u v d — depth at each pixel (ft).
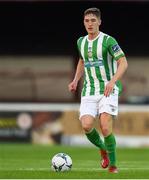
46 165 115.14
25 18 238.07
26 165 115.24
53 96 237.45
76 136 186.60
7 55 238.89
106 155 94.58
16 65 238.48
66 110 187.42
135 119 185.57
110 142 89.20
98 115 91.86
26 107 188.44
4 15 237.45
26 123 188.34
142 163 122.01
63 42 238.68
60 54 238.89
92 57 90.38
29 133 188.03
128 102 229.25
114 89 89.71
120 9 235.40
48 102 236.84
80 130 186.50
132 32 237.45
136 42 237.86
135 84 235.20
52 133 187.73
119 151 162.40
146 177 85.81
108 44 89.30
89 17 89.92
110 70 90.43
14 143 188.44
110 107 88.84
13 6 235.81
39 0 207.72
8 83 238.27
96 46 89.76
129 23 237.04
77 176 85.92
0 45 238.68
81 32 238.07
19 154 148.56
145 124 185.47
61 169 92.53
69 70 238.27
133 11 235.40
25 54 238.89
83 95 91.20
